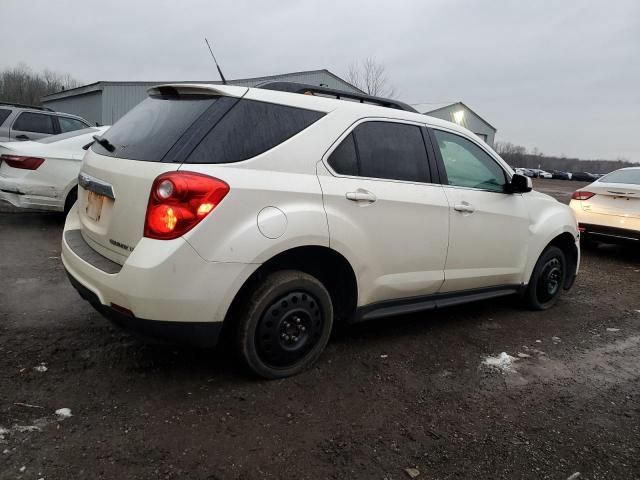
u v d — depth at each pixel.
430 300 3.75
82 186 3.20
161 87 3.05
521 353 3.75
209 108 2.73
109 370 2.93
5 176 6.38
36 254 5.46
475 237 3.87
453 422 2.71
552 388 3.21
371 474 2.22
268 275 2.88
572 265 5.16
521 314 4.72
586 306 5.18
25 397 2.57
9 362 2.92
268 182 2.70
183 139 2.60
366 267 3.19
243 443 2.36
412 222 3.39
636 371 3.59
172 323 2.51
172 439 2.34
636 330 4.50
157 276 2.41
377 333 3.90
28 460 2.10
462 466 2.34
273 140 2.81
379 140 3.34
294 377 3.04
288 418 2.60
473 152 4.05
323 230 2.89
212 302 2.54
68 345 3.21
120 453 2.21
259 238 2.62
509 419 2.79
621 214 7.66
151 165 2.55
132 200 2.58
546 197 4.77
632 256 8.58
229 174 2.57
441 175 3.69
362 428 2.57
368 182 3.18
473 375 3.30
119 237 2.68
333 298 3.35
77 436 2.29
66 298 4.10
